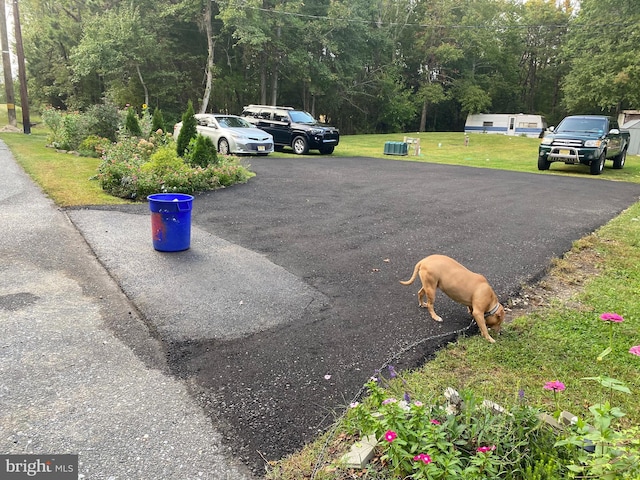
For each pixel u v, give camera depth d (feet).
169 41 94.58
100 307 12.03
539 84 159.43
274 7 96.78
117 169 26.68
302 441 7.30
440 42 129.49
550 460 5.76
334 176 37.37
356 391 8.63
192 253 16.60
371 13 117.50
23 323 10.91
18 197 24.21
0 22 72.90
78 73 87.25
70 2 108.68
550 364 9.59
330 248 17.62
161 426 7.55
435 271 11.49
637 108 95.91
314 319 11.68
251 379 9.00
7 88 75.31
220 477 6.52
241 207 24.45
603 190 34.53
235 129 49.11
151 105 99.09
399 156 61.36
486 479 5.55
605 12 99.76
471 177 40.11
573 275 15.24
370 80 122.52
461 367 9.48
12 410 7.78
